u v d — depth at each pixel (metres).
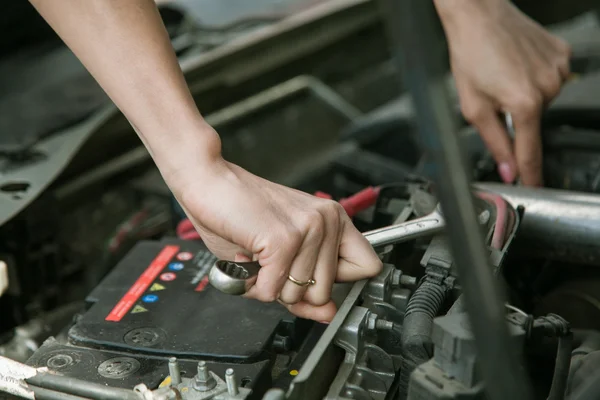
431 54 0.49
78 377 0.86
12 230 1.27
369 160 1.72
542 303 1.13
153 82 0.85
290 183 1.88
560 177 1.36
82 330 0.94
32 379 0.83
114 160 1.66
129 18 0.85
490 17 1.32
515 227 1.00
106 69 0.85
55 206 1.36
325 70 2.15
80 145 1.44
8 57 1.76
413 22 0.48
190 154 0.84
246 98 1.94
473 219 0.52
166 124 0.85
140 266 1.09
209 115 1.84
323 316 0.89
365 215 1.16
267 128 1.99
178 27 1.93
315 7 2.06
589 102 1.46
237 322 0.94
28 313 1.32
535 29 1.38
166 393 0.78
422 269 1.04
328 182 1.85
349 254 0.89
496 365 0.54
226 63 1.78
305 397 0.74
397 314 0.89
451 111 0.50
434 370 0.72
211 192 0.83
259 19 1.98
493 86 1.29
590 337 1.00
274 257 0.81
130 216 1.70
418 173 1.46
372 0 2.16
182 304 0.99
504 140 1.33
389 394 0.83
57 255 1.38
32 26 1.79
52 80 1.67
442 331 0.70
